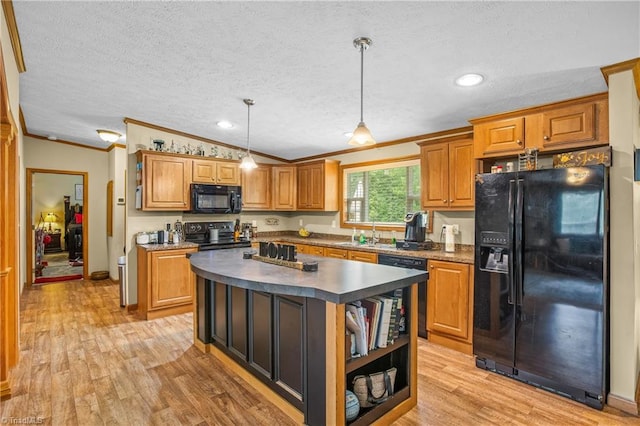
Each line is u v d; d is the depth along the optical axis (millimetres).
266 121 3996
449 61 2326
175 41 2318
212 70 2738
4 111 2213
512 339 2621
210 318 3053
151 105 3643
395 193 4668
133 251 4359
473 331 2879
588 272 2268
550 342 2434
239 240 5016
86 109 3842
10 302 2752
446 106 3213
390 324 2160
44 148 5621
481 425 2068
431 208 3781
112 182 5848
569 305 2346
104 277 6145
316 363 1942
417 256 3473
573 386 2334
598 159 2297
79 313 4215
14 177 2717
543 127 2684
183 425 2055
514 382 2584
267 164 5516
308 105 3404
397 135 4340
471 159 3441
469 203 3447
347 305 2049
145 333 3547
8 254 2678
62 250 9039
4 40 2023
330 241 5074
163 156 4285
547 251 2443
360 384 2047
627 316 2240
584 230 2287
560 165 2484
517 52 2156
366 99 3127
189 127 4402
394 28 1975
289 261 2549
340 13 1866
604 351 2236
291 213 6266
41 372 2684
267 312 2338
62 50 2502
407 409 2203
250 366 2516
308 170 5523
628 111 2246
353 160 5223
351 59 2396
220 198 4797
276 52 2375
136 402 2287
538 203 2490
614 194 2291
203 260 2830
